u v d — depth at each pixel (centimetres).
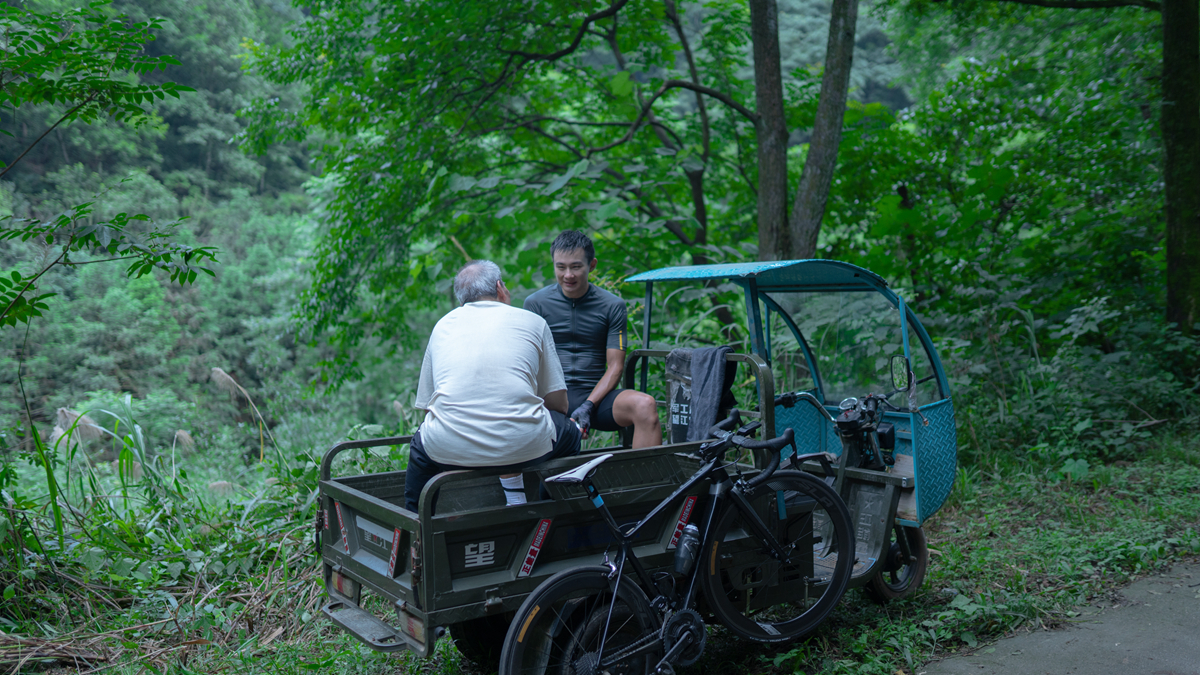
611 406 382
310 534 462
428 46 759
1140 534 439
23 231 366
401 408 612
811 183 740
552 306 399
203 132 2436
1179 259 744
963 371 650
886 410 407
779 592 327
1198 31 736
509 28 784
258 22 2822
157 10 2388
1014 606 351
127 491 525
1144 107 933
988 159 823
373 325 1061
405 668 336
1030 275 857
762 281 395
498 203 963
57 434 496
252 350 1998
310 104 924
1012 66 966
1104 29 1051
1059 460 591
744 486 307
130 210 2056
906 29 1416
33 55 370
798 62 2559
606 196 820
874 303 408
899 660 321
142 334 1833
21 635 360
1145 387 671
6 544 392
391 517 269
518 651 254
